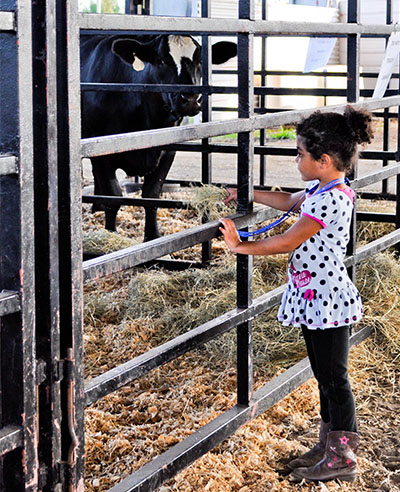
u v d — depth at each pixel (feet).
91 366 12.17
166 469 8.01
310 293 8.92
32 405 6.31
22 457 6.29
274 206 10.03
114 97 18.54
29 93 5.94
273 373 12.07
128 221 20.77
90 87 17.15
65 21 6.29
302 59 51.21
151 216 17.85
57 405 6.70
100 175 18.72
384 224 18.29
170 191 23.59
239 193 9.58
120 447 9.55
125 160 18.43
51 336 6.54
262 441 9.93
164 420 10.32
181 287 14.92
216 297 14.03
